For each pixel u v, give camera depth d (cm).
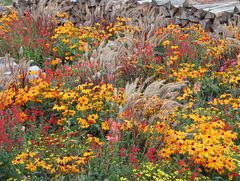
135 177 700
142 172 700
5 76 995
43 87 925
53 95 913
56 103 921
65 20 1681
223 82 1032
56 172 714
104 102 910
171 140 775
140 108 861
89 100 905
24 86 978
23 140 761
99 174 707
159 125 797
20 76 988
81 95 945
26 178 696
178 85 898
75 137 822
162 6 1450
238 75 1015
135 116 828
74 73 1034
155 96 866
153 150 745
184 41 1212
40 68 1209
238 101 927
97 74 1001
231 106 939
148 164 727
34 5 1817
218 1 1435
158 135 795
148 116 855
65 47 1311
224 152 739
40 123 896
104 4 1581
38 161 700
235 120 896
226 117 898
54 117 905
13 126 775
